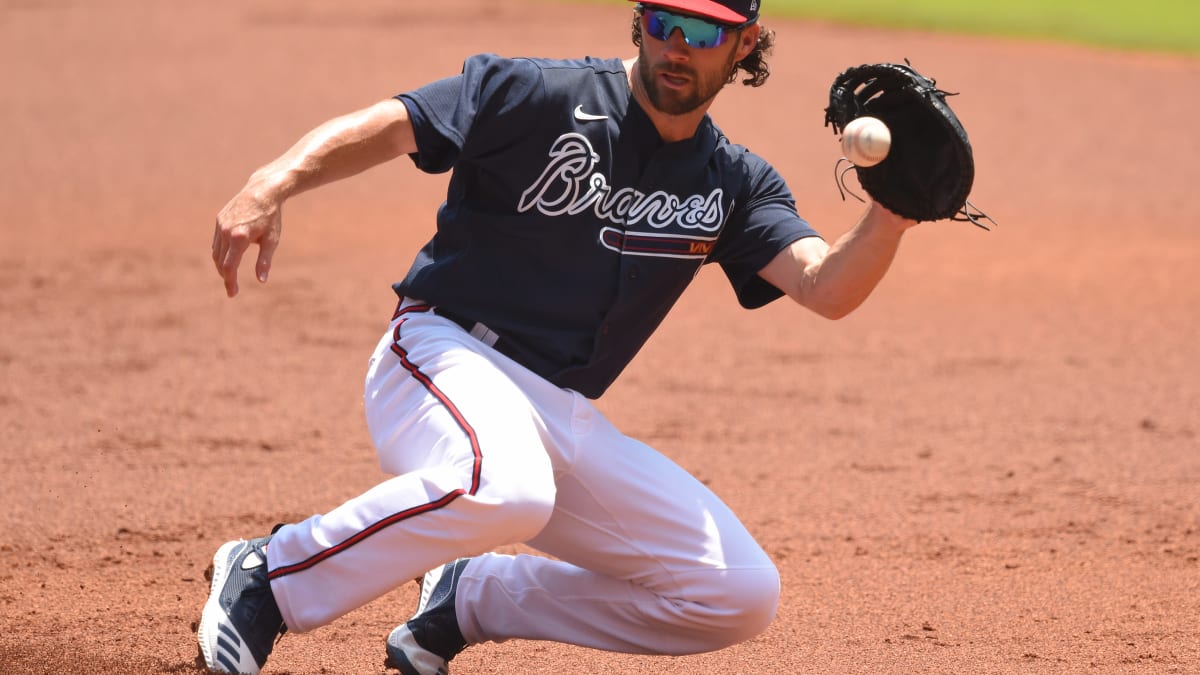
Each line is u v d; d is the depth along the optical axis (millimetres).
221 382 24984
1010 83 69562
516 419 10438
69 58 69250
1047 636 14211
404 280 11250
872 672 13078
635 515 11023
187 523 17594
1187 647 13867
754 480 20359
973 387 26234
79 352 26594
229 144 50594
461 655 13383
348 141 10078
